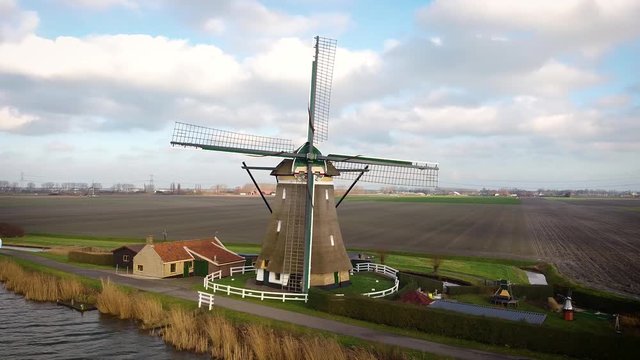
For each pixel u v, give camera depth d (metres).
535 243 83.00
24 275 47.66
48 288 42.78
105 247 69.75
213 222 113.69
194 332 31.91
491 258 66.12
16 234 83.06
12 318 36.47
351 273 49.00
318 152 42.03
